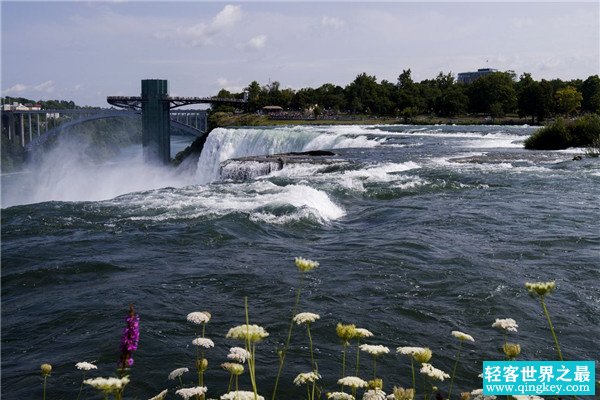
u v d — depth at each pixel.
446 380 6.93
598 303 9.60
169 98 117.31
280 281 10.84
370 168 28.16
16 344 8.30
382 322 8.77
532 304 9.56
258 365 7.31
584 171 26.03
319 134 50.59
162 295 10.17
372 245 13.49
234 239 14.37
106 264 12.16
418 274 11.14
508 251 12.77
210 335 8.36
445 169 27.22
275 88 140.50
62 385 6.93
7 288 10.98
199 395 3.19
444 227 15.34
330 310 9.30
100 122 136.25
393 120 100.81
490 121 96.69
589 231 14.58
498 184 22.72
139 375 7.09
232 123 108.31
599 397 5.47
